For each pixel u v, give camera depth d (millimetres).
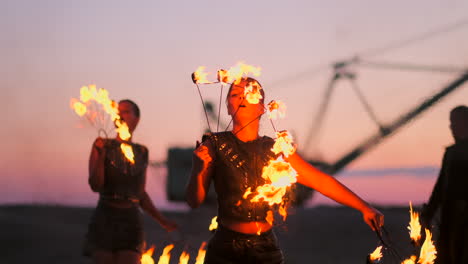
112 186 6676
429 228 6352
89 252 6676
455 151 6176
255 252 4250
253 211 4270
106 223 6637
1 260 14414
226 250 4258
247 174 4301
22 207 30062
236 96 4391
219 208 4359
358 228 26125
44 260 14336
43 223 18688
